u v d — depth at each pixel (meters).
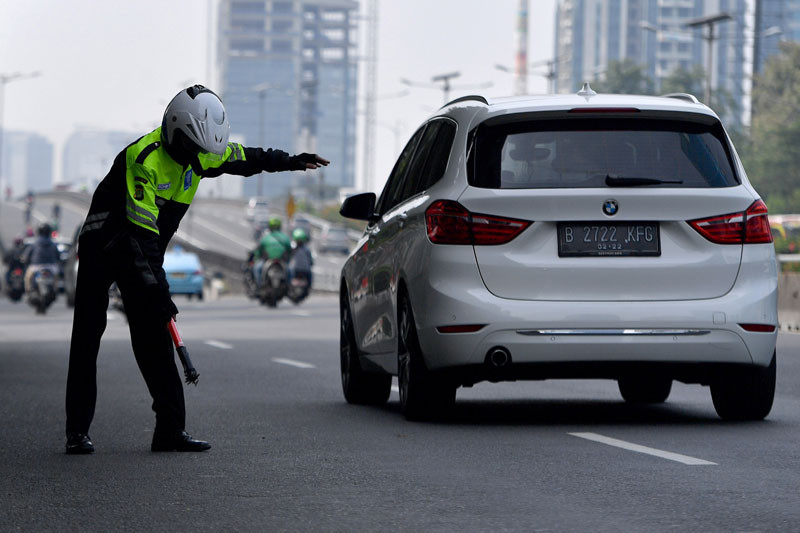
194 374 17.39
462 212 19.20
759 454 16.64
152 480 14.98
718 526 11.91
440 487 14.25
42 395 26.08
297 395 25.91
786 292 53.94
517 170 19.23
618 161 19.27
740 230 19.27
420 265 19.56
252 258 75.25
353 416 21.73
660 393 23.78
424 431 19.30
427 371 19.89
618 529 11.81
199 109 16.95
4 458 16.92
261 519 12.56
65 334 49.19
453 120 20.42
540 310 18.92
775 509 12.74
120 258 17.12
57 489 14.41
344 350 24.56
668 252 19.12
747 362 19.31
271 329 52.09
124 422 21.17
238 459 16.61
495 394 25.70
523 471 15.32
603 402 24.09
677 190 19.12
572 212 19.02
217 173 17.50
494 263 19.05
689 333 19.02
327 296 114.94
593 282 19.00
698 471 15.20
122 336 46.88
